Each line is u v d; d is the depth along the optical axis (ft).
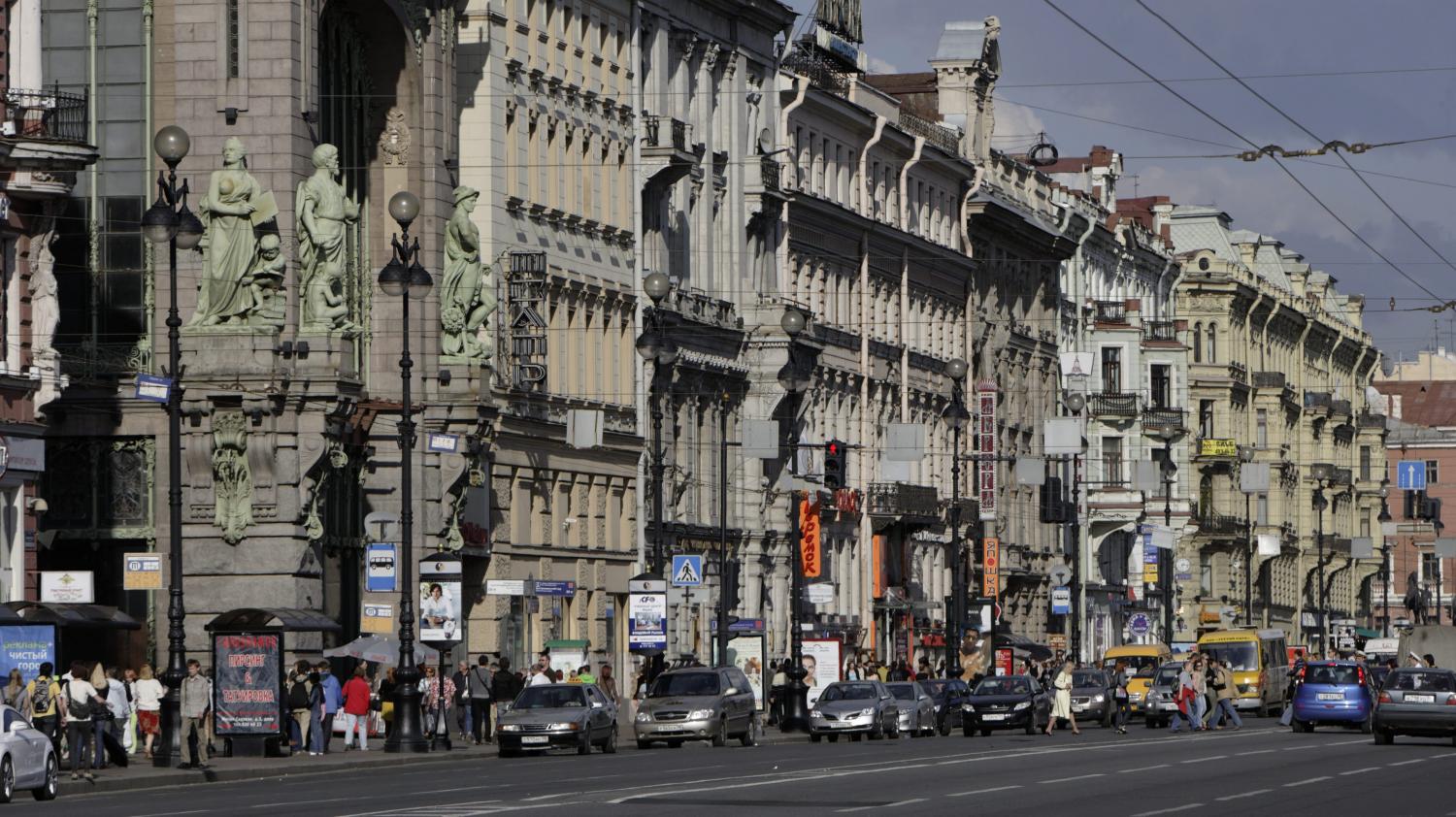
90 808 140.77
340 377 235.61
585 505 301.02
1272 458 623.36
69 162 204.85
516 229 281.95
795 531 283.59
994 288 464.65
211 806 140.05
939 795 148.97
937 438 433.48
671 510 325.83
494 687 242.58
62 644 229.04
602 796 145.28
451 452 252.83
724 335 337.52
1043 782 164.04
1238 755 209.36
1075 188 550.77
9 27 206.69
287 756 202.90
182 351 233.55
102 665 204.54
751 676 290.76
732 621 334.85
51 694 171.42
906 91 458.50
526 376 278.46
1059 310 509.35
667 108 326.65
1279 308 639.76
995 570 438.40
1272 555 608.60
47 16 237.45
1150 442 541.75
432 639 220.23
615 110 312.91
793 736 272.31
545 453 287.89
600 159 308.19
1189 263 602.85
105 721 183.62
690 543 330.75
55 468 236.43
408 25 256.93
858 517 388.98
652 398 313.53
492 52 275.59
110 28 237.66
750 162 350.02
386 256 259.60
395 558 216.95
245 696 195.52
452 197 264.52
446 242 262.67
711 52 337.72
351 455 251.39
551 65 293.84
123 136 237.25
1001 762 195.11
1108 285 545.03
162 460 235.61
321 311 237.86
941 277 434.30
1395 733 232.94
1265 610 621.72
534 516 286.25
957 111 456.86
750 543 348.79
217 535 234.17
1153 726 314.96
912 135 417.49
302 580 234.38
